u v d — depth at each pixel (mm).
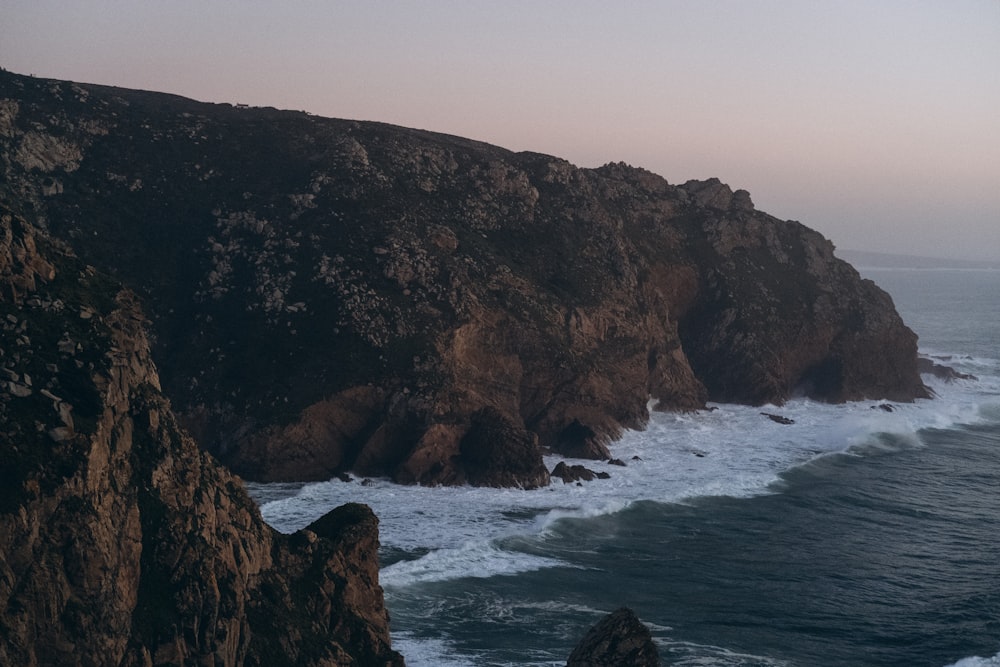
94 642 32250
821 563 84000
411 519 88500
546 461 110125
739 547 87000
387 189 128500
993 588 79188
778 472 111562
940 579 81312
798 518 96500
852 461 119438
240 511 40688
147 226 118500
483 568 77312
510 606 70188
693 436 125375
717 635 68312
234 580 37188
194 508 37531
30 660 31094
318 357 105812
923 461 121188
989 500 105812
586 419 118750
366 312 109938
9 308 35281
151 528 35719
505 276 123688
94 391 34844
